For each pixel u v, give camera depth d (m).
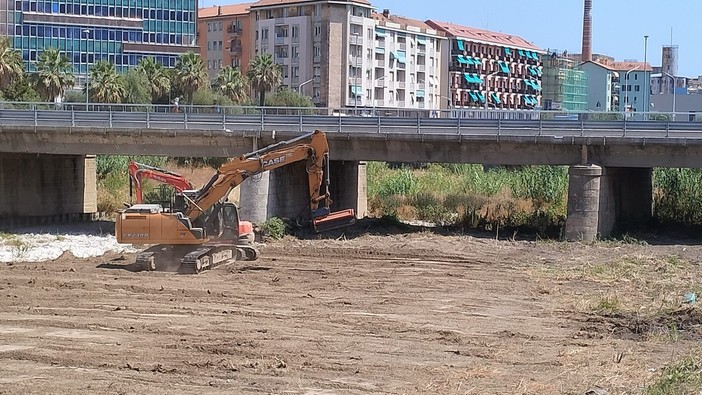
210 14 146.50
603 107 175.62
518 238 47.97
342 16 125.31
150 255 35.91
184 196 36.03
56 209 56.03
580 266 38.91
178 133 50.19
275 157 37.28
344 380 19.22
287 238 46.75
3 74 87.62
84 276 34.41
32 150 51.91
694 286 33.56
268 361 20.73
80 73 125.75
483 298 30.92
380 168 74.62
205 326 25.17
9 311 27.39
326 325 25.42
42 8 122.81
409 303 29.75
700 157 44.91
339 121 49.84
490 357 21.67
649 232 49.03
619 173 50.09
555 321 26.84
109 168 65.88
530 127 47.56
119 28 128.38
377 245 45.12
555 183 60.06
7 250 44.25
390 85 135.25
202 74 105.00
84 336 23.73
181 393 17.94
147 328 24.67
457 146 48.31
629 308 29.02
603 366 20.53
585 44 178.50
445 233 49.31
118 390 18.05
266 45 131.12
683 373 18.77
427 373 19.89
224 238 37.75
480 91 155.12
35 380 18.91
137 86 100.94
